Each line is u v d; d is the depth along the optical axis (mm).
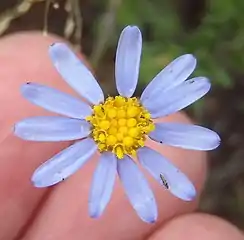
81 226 119
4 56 119
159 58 143
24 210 120
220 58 147
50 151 116
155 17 152
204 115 161
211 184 163
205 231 116
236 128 164
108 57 158
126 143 100
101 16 154
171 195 119
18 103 116
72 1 139
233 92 162
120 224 119
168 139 100
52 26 153
